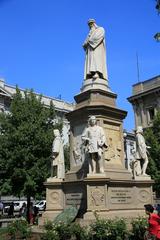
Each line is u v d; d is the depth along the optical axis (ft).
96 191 40.91
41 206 134.31
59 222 37.24
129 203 44.96
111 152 47.52
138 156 49.37
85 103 50.44
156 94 162.20
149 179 47.98
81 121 49.32
